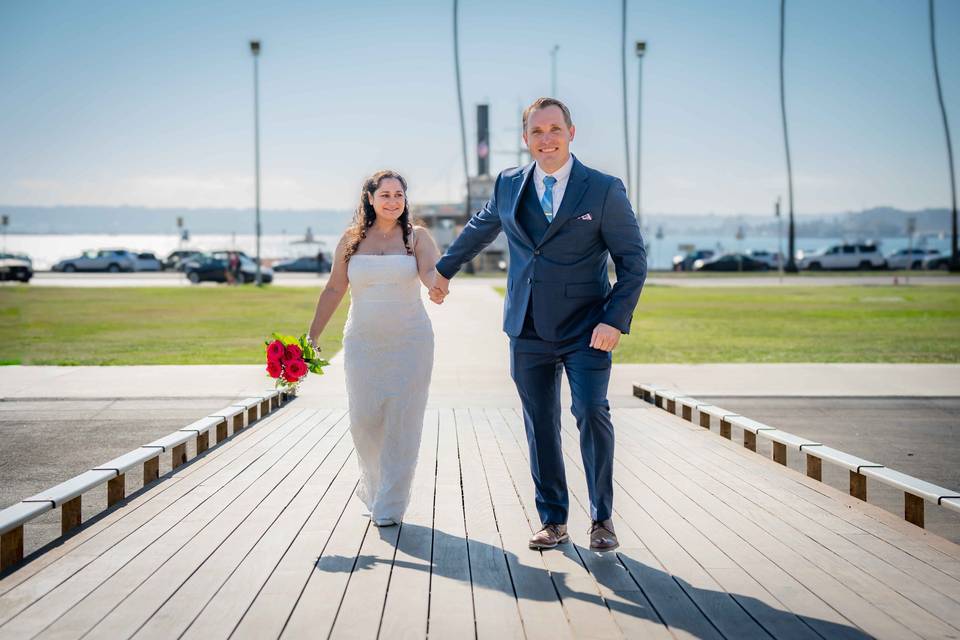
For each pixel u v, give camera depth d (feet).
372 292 15.60
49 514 18.15
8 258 140.36
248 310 79.15
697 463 20.58
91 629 10.64
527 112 13.48
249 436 24.06
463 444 22.84
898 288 116.78
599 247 13.46
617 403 31.12
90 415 29.43
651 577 12.54
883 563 13.15
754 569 12.89
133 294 103.45
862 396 32.91
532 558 13.43
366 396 15.55
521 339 13.82
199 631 10.59
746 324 66.49
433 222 199.93
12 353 47.26
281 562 13.20
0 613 11.16
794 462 22.95
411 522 15.52
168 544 14.08
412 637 10.41
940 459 22.93
